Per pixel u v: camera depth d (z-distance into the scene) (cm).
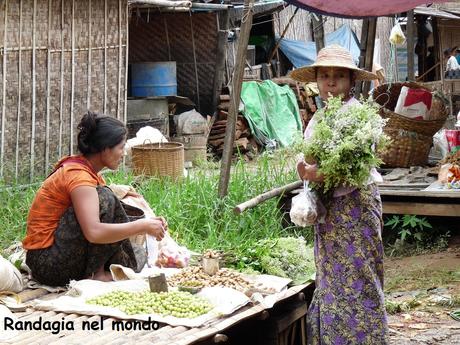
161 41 1564
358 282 441
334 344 445
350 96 472
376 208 448
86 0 1038
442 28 2128
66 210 490
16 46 954
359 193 441
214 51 1545
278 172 898
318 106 1766
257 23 1764
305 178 441
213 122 1517
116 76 1095
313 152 434
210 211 754
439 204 788
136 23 1559
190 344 388
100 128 490
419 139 968
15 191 827
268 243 565
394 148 967
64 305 443
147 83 1393
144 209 598
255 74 1744
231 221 745
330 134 429
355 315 441
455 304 621
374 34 1030
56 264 491
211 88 1555
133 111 1378
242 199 782
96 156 493
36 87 982
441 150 1061
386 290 664
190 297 447
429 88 1027
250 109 1532
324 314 448
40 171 991
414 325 577
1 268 470
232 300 445
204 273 505
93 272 499
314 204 439
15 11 948
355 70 461
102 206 488
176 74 1558
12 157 957
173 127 1453
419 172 932
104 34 1070
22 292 485
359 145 426
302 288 498
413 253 784
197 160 1311
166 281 469
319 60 467
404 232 795
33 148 981
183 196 784
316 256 457
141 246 545
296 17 2052
